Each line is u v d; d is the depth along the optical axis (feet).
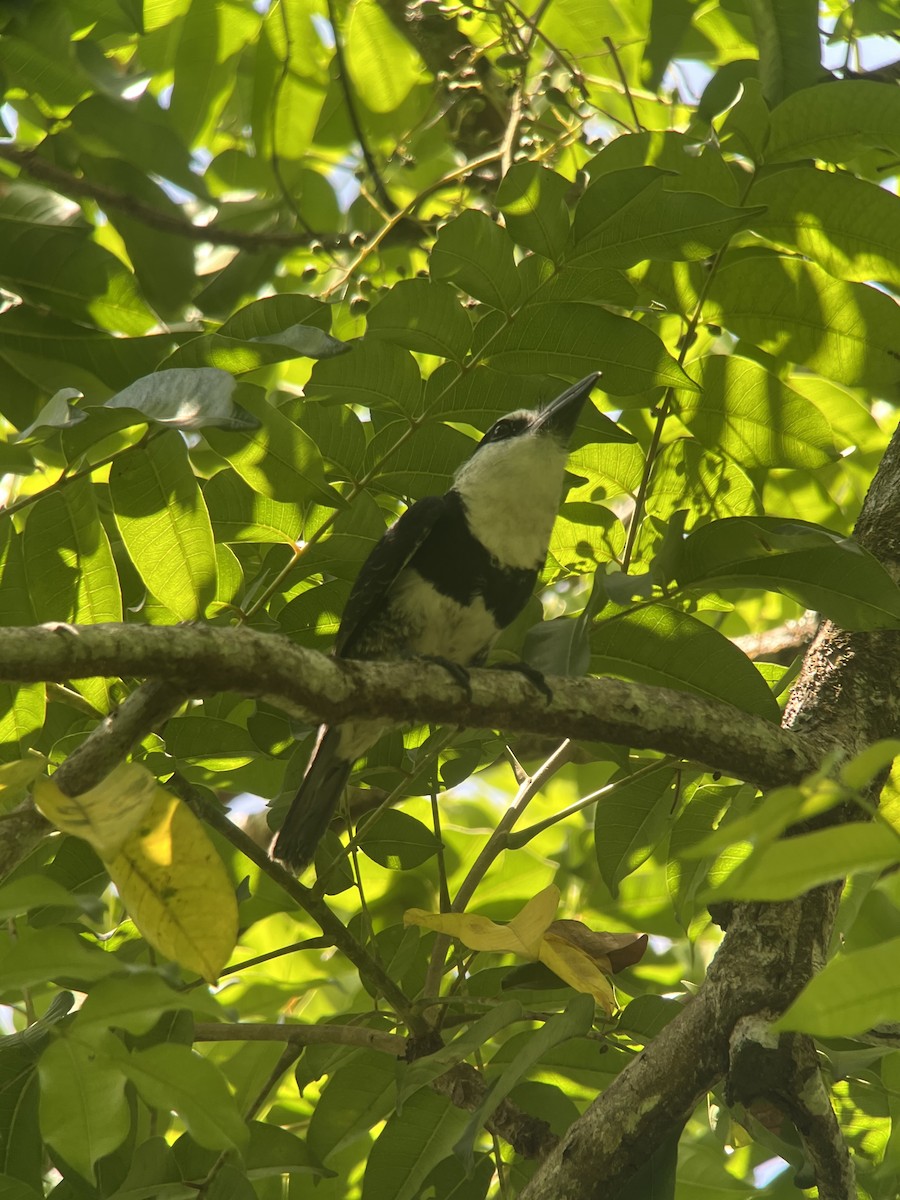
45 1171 23.34
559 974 20.21
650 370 20.86
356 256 30.53
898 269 22.52
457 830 30.55
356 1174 25.81
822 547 20.03
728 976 19.60
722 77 27.32
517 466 24.81
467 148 32.89
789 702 23.02
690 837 24.93
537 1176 19.12
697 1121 30.07
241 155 35.50
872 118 21.21
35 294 23.62
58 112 28.84
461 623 25.73
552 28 34.40
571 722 20.01
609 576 19.57
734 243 24.25
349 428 21.34
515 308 20.38
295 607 24.00
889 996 10.09
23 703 19.56
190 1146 19.84
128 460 18.42
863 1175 23.67
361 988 31.14
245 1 32.58
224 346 19.04
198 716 22.54
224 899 14.17
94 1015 13.07
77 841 21.74
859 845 9.73
